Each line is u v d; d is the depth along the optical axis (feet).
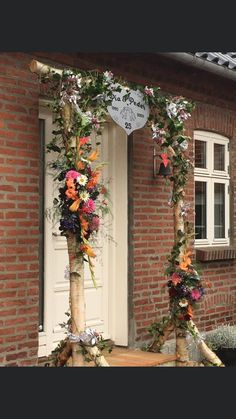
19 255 14.92
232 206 22.70
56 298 16.81
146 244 18.74
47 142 16.34
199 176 21.27
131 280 18.26
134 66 18.43
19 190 14.97
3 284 14.57
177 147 17.16
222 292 22.02
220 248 21.83
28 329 15.08
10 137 14.82
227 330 20.49
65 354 14.28
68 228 13.67
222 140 22.35
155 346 17.70
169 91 19.71
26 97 15.20
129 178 18.35
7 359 14.60
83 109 14.34
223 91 22.07
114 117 15.49
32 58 15.42
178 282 16.79
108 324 18.52
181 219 17.22
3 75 14.73
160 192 19.25
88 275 17.95
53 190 16.51
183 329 17.10
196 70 20.43
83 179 13.66
